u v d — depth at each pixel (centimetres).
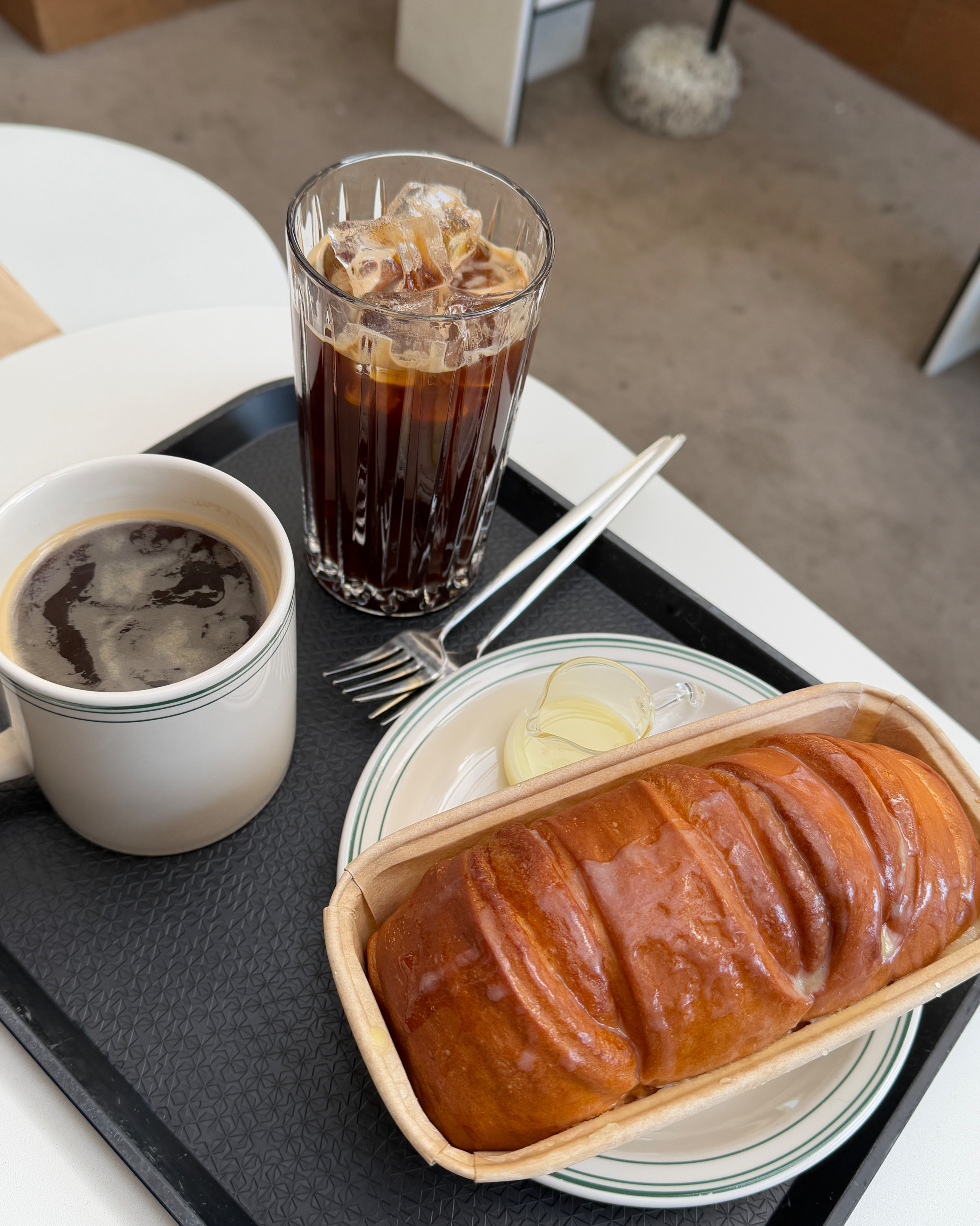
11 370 53
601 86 165
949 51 164
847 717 39
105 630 34
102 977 37
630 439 120
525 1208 34
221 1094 35
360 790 39
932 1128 37
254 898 39
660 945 31
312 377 40
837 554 113
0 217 65
